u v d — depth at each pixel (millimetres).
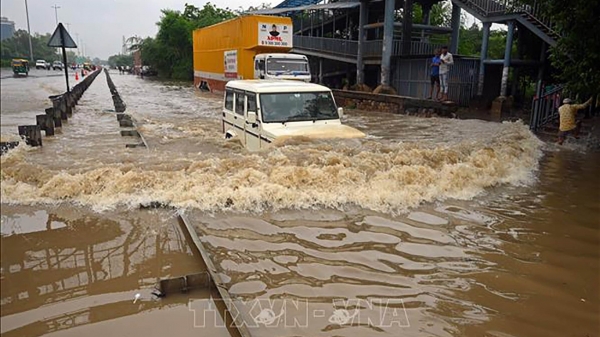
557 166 8188
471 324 3135
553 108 12875
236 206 5223
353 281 3656
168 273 3684
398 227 4809
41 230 4492
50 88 23000
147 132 10938
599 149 10039
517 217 5250
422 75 20531
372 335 2959
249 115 7570
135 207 5141
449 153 7195
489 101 20922
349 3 25562
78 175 5695
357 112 18297
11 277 3570
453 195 5934
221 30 24359
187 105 20078
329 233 4598
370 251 4207
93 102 19625
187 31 52750
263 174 5805
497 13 18703
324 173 5875
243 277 3678
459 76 20547
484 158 7152
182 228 4629
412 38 26469
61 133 10602
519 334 3045
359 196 5559
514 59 20531
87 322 3021
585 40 9289
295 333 2957
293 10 30547
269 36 20219
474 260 4098
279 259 4004
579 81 9812
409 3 22156
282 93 8023
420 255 4160
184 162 6641
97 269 3727
